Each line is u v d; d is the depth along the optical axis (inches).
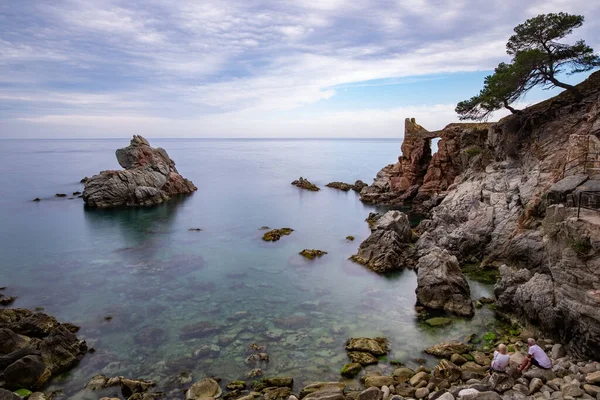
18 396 676.7
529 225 1327.5
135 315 1146.0
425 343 953.5
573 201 950.4
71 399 769.6
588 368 689.6
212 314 1149.7
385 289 1326.3
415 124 3257.9
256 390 779.4
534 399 604.4
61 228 2268.7
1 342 906.7
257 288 1352.1
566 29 1768.0
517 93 1881.2
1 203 3070.9
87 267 1582.2
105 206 2945.4
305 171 5866.1
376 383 769.6
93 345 976.3
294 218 2546.8
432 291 1160.8
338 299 1250.0
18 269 1556.3
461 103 2126.0
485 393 609.9
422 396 708.0
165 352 940.0
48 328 1027.3
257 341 986.1
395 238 1656.0
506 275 1102.4
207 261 1658.5
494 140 2076.8
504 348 719.1
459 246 1537.9
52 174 5221.5
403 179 3189.0
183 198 3356.3
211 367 872.3
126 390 784.3
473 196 1769.2
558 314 830.5
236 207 2945.4
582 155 1187.3
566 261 789.2
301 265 1595.7
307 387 759.7
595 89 1839.3
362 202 3152.1
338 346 953.5
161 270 1544.0
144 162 3380.9
